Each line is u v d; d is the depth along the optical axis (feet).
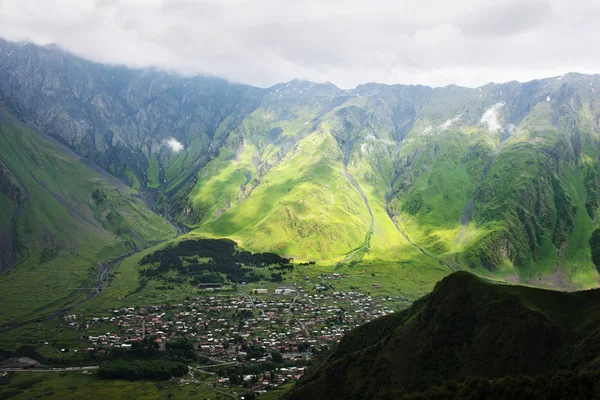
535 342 530.68
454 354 570.87
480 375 534.37
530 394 424.05
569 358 497.46
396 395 538.47
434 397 473.67
